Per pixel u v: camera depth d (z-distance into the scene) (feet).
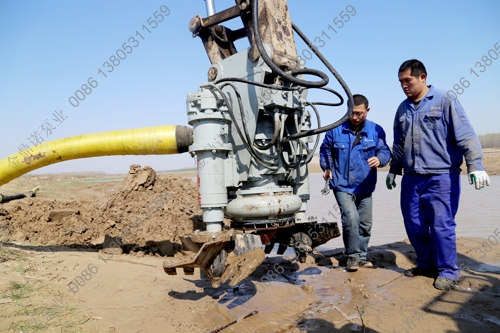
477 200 35.42
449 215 12.78
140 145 13.00
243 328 10.12
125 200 23.80
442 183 12.76
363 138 14.75
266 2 11.93
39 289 11.71
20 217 20.31
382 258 16.53
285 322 10.50
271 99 11.50
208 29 14.33
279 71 10.23
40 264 13.89
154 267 15.37
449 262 12.75
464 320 10.13
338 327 10.08
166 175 29.45
